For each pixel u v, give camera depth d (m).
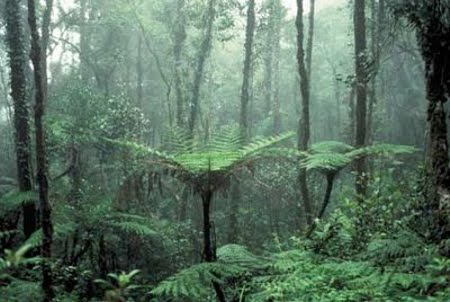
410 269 4.80
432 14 6.71
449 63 6.66
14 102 11.41
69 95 15.60
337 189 17.45
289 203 16.97
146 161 5.86
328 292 4.79
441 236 5.93
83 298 7.95
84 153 16.38
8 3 11.44
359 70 11.17
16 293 6.27
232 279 6.35
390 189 8.29
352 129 17.92
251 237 16.38
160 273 11.22
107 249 10.14
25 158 11.30
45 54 21.03
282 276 5.30
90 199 10.44
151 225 10.88
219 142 5.84
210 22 20.48
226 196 5.86
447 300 3.88
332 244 6.77
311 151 8.52
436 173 6.56
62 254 9.80
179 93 21.02
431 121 6.76
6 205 10.30
